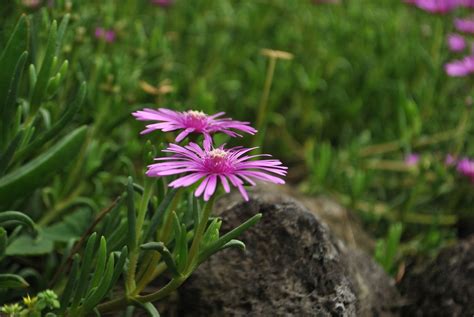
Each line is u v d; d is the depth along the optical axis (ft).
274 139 2.64
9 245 1.60
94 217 1.71
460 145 2.25
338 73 2.87
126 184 1.42
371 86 2.72
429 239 2.03
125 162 1.66
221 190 1.68
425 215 2.28
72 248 1.64
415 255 2.06
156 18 2.82
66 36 1.73
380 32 2.85
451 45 2.53
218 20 2.89
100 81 1.91
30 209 1.76
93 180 1.86
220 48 2.74
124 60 2.04
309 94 2.58
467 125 2.30
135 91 2.10
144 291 1.60
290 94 2.78
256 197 1.57
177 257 1.34
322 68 2.85
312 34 3.01
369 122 2.77
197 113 1.34
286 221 1.53
